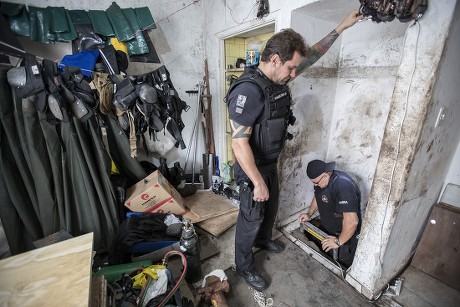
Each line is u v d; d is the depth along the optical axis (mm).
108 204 1631
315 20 1572
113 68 1604
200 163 2730
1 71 1220
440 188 1493
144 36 1870
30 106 1287
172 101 1722
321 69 1757
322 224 1829
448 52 879
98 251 1622
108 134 1688
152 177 1841
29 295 668
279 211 1915
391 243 1223
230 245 1773
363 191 1938
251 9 1744
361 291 1349
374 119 1747
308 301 1326
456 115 1221
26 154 1343
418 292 1367
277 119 1106
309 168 1525
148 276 1107
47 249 847
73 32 1613
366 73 1722
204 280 1377
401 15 879
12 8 1456
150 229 1605
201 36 2369
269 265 1588
